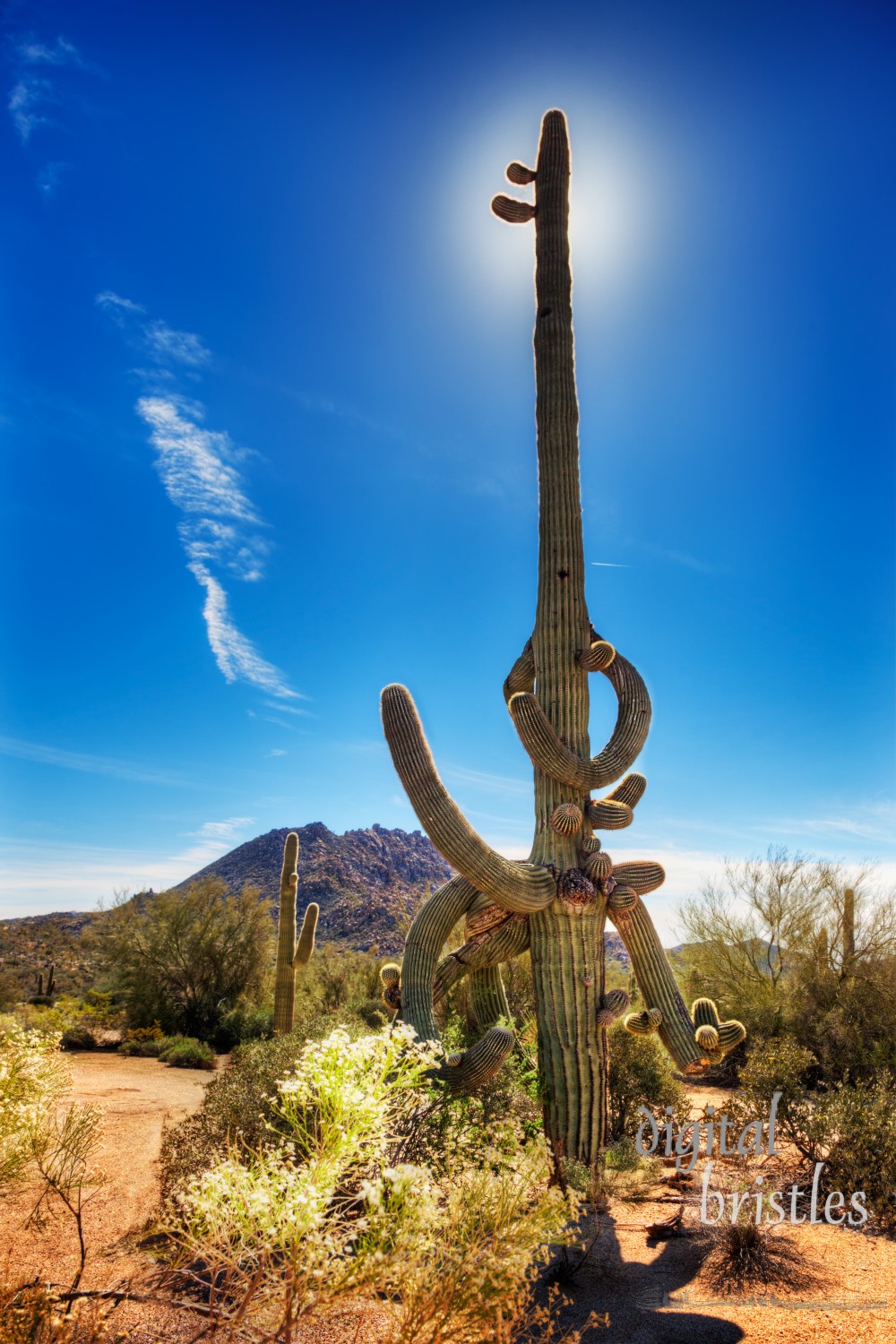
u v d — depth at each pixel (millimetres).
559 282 9898
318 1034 8125
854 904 15633
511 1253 2980
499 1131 5777
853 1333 4508
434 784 7258
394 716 7336
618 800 8852
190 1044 18703
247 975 24094
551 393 9617
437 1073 6152
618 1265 5582
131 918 24609
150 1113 10562
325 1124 3021
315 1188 2732
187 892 26047
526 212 10328
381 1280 2713
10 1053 4570
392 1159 5254
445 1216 3016
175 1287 4719
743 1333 4551
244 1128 6254
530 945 8297
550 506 9367
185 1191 5176
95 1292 3260
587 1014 7766
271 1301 2895
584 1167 7090
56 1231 5840
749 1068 8016
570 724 8727
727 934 17000
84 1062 16891
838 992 14250
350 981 24031
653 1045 9859
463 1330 2789
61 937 52344
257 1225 2797
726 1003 16172
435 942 8195
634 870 8461
